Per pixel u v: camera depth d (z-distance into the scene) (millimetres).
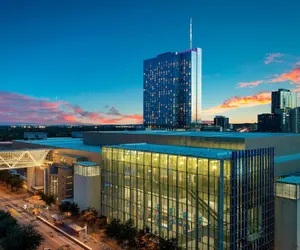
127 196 88938
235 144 86000
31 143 153625
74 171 103500
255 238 69938
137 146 95438
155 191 80125
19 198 125375
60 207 102562
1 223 78938
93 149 118125
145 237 76250
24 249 71375
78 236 85812
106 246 79938
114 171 93688
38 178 133375
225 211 65375
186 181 72188
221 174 65250
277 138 92938
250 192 69000
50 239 84812
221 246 65125
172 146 97125
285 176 79062
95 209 98750
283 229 71938
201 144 95000
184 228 72812
